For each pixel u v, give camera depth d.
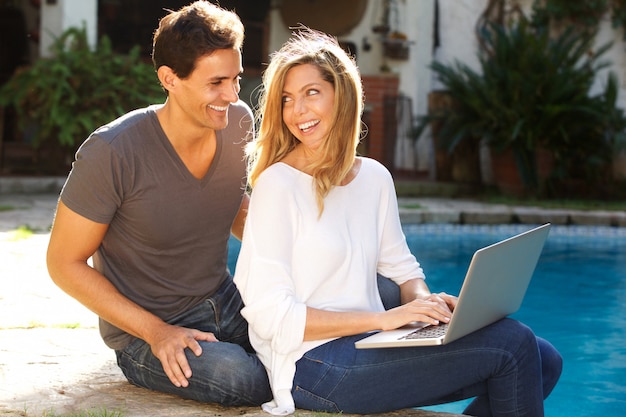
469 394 3.19
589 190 13.23
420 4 13.89
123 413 3.14
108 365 3.81
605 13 14.18
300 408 3.17
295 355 3.14
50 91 11.80
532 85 12.59
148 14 15.13
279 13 14.40
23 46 14.88
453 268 8.55
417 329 3.09
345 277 3.23
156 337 3.22
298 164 3.28
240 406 3.25
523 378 3.02
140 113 3.26
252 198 3.22
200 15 3.07
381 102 13.93
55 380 3.56
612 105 12.93
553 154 12.84
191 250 3.40
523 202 12.30
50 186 11.85
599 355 5.57
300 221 3.18
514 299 3.21
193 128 3.19
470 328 2.96
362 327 3.08
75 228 3.17
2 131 12.70
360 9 13.98
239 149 3.42
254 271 3.12
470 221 10.99
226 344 3.28
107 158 3.13
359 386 3.06
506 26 14.36
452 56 14.52
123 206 3.23
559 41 13.23
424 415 3.19
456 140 12.71
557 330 6.26
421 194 13.20
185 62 3.04
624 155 13.34
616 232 10.78
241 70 3.18
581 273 8.48
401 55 13.80
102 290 3.22
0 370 3.69
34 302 5.18
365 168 3.43
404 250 3.59
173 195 3.26
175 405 3.26
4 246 7.32
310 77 3.19
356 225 3.29
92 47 12.58
